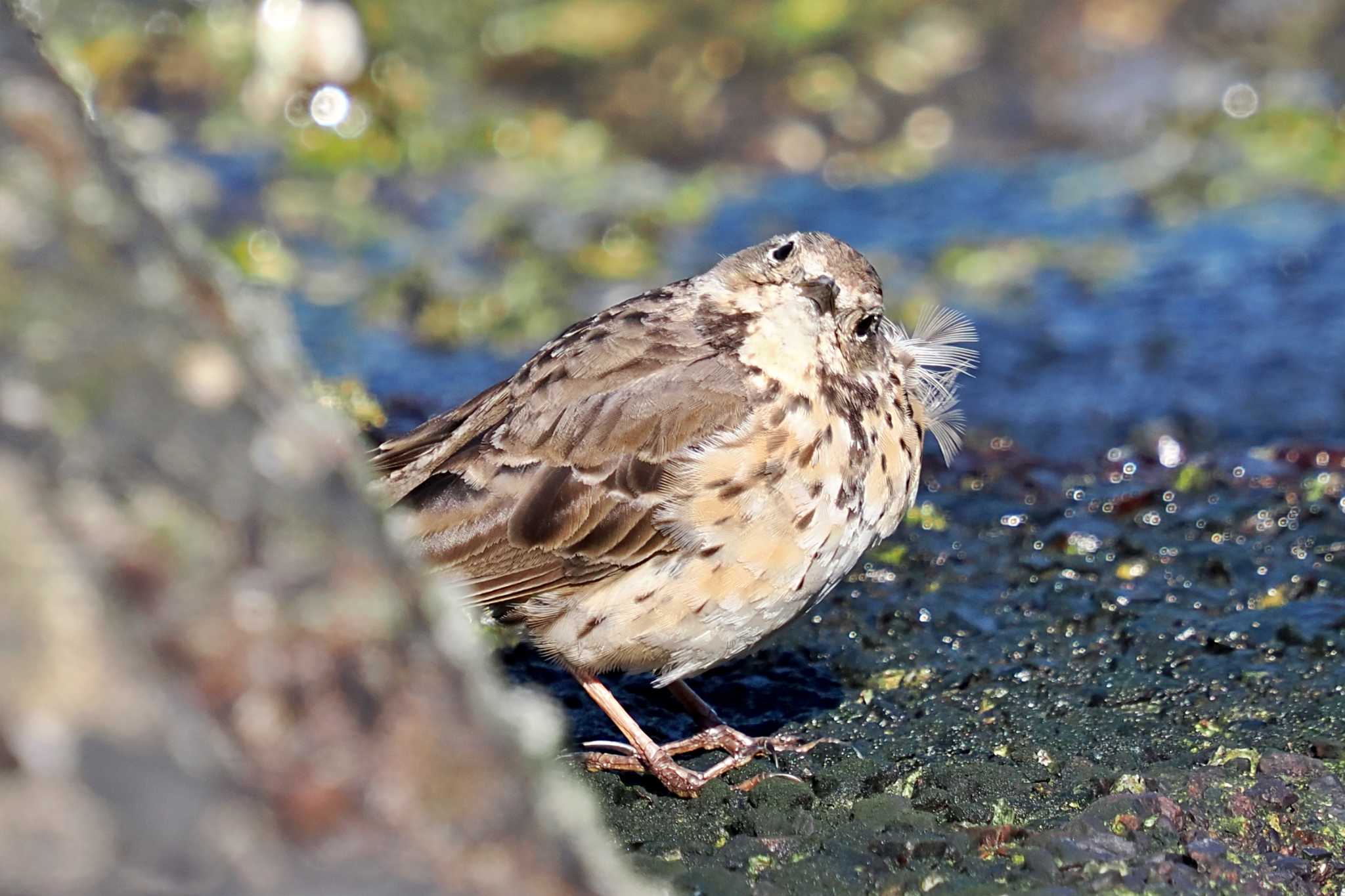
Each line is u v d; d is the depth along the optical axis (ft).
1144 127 93.35
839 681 35.99
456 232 76.18
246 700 14.43
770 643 35.58
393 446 35.42
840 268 32.63
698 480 31.37
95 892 13.52
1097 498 46.24
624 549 31.94
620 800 30.48
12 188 16.02
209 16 88.02
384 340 63.93
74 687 13.88
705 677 36.47
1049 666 36.04
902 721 33.68
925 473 49.21
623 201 81.97
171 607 14.43
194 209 73.97
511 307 66.85
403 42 92.22
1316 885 26.05
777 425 31.40
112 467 14.78
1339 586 39.40
